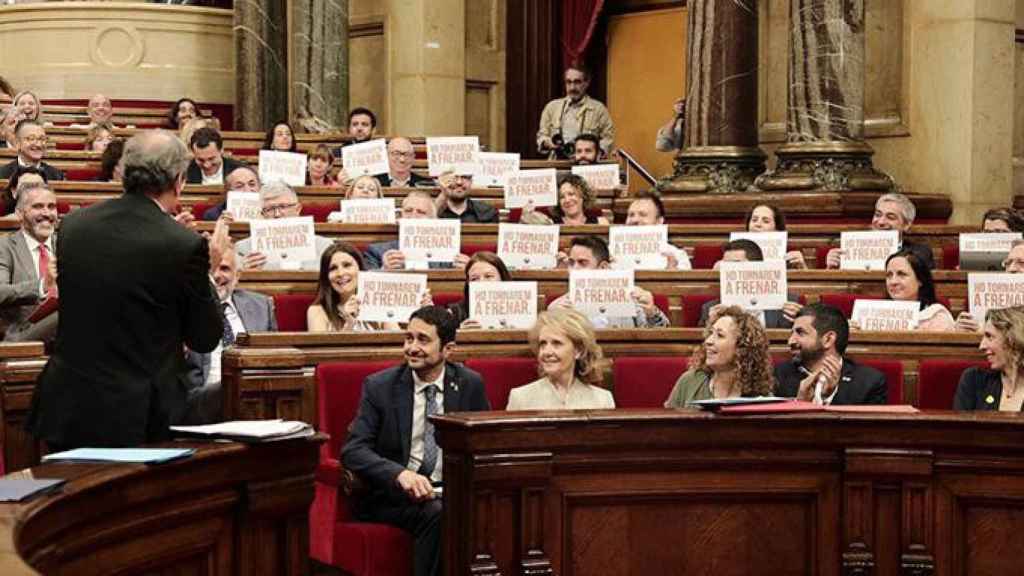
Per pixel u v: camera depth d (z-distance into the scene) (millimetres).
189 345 4512
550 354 5664
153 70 16703
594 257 7832
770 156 13406
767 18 13422
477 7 16047
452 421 4680
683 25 15766
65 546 3518
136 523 3816
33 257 7527
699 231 10039
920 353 6523
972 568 4902
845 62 11617
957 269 9789
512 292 6758
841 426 4895
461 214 10062
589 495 4812
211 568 4164
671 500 4887
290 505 4340
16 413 5234
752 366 5746
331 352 5922
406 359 5574
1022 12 13945
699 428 4855
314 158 11703
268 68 15758
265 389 5270
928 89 12320
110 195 9547
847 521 4918
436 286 7820
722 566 4930
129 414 4344
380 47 15875
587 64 16625
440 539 5262
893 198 9602
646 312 7254
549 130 14141
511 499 4715
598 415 4789
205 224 8625
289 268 8094
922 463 4871
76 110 15898
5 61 16828
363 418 5465
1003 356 5816
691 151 12062
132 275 4371
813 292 8422
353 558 5328
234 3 15883
